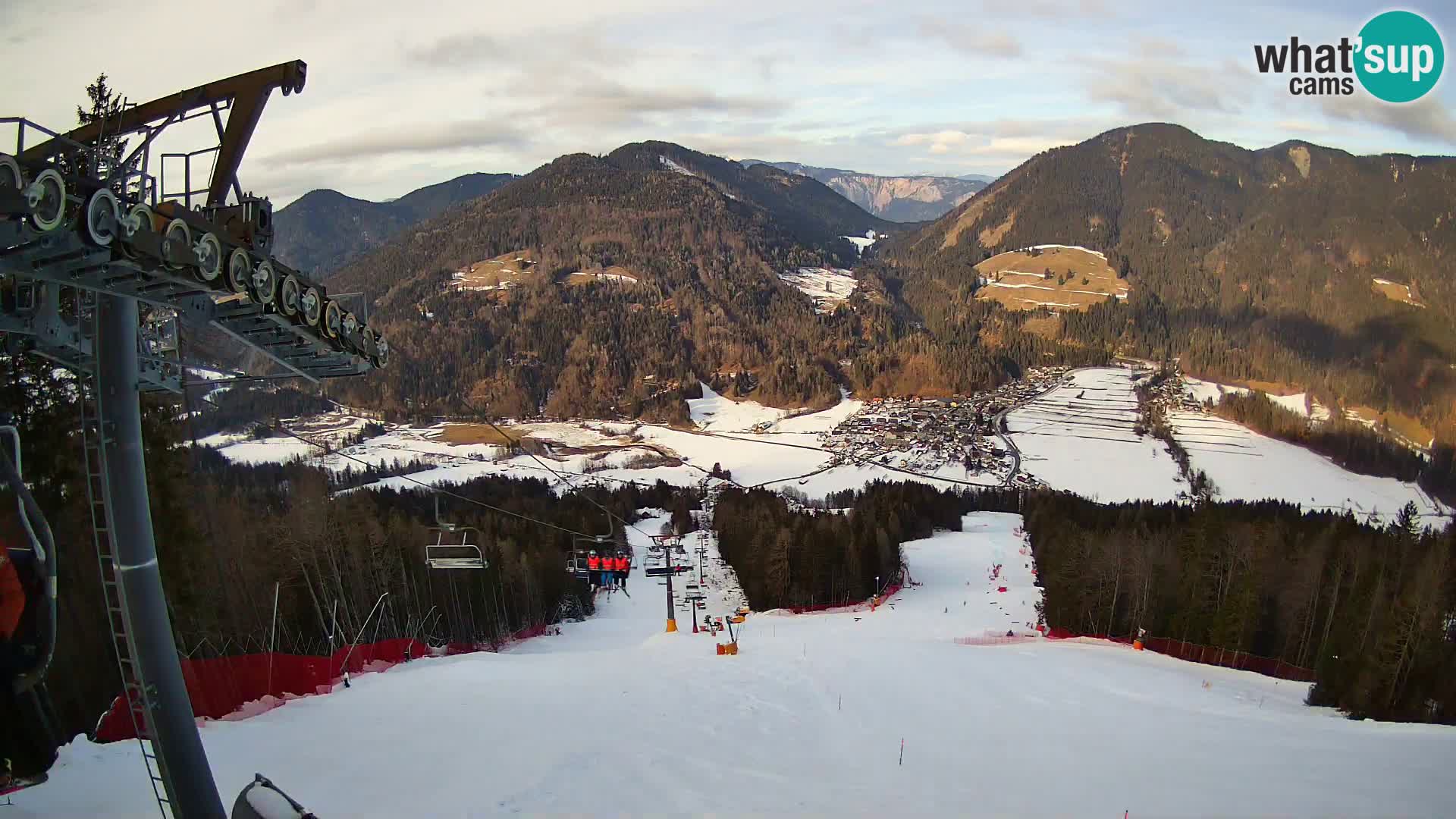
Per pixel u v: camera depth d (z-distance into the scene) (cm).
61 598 1744
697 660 3125
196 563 2391
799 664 2962
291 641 3447
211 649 2506
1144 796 1314
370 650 2808
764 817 1122
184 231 795
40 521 652
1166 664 3838
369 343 1253
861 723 1930
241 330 1045
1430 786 1444
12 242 667
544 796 1180
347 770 1284
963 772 1465
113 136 905
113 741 1353
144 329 1011
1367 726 2259
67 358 891
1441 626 3188
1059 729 1930
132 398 853
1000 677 2775
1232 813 1234
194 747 865
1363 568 4300
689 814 1123
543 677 2567
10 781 641
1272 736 1966
